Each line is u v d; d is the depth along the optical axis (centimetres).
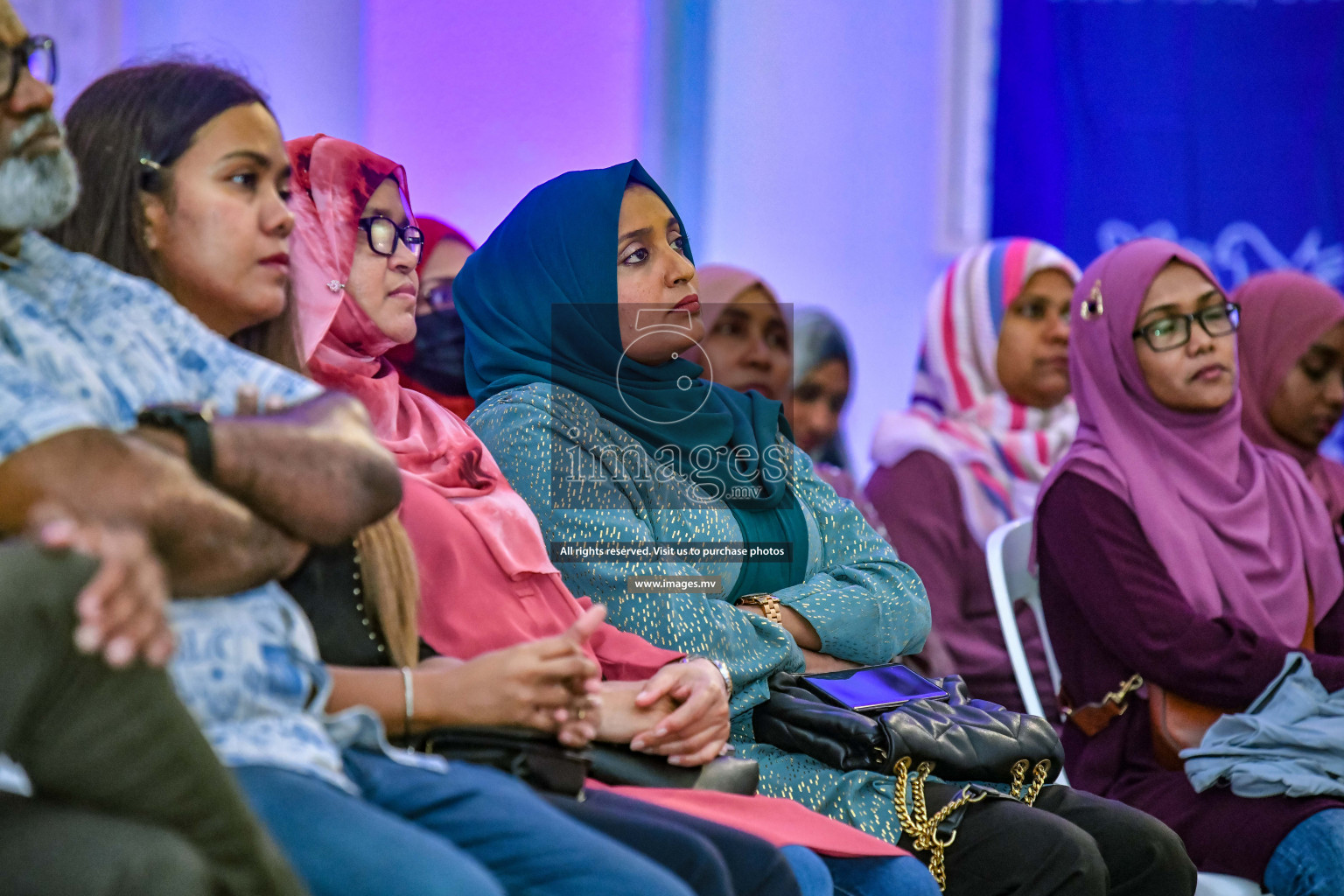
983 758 471
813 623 509
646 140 1062
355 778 335
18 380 288
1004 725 483
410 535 426
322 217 455
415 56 987
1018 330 886
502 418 507
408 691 365
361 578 380
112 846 235
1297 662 596
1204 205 1154
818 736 468
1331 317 825
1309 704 580
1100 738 641
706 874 346
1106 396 699
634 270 538
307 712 326
